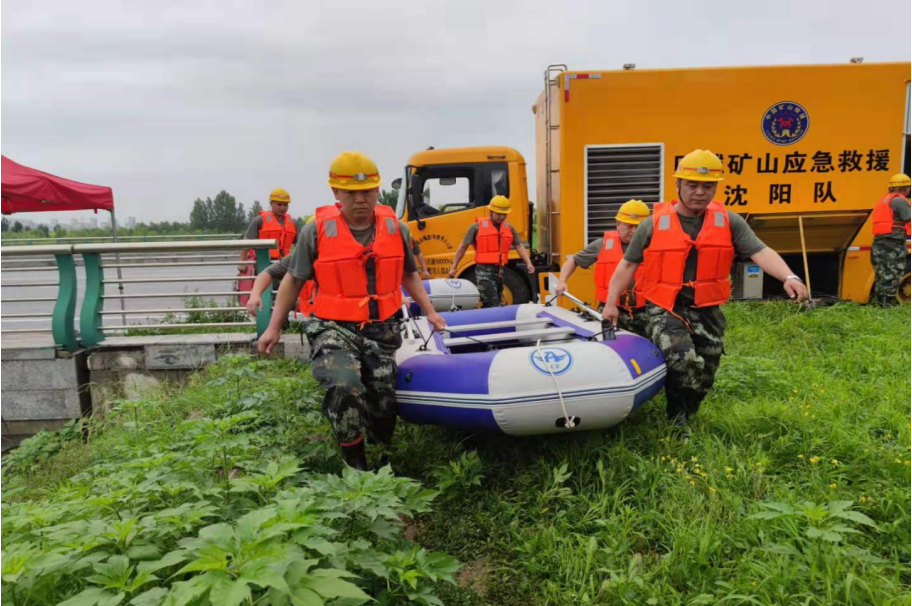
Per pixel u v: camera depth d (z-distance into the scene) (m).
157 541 2.06
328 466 3.62
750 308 7.95
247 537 1.65
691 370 3.83
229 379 5.30
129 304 13.77
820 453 3.53
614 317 4.04
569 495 3.18
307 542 1.71
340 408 3.26
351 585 1.60
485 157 8.88
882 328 6.64
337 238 3.34
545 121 9.02
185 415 4.91
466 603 2.49
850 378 5.06
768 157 8.12
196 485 2.48
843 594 2.25
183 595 1.44
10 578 1.66
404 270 3.76
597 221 8.19
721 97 8.01
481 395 3.46
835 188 8.20
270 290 6.56
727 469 3.18
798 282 3.56
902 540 2.63
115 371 6.57
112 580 1.70
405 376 3.74
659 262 3.82
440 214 8.95
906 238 7.96
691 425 4.02
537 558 2.75
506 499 3.32
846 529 2.41
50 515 2.08
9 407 6.44
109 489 2.66
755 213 8.17
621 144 8.04
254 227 8.02
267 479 2.25
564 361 3.52
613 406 3.48
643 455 3.62
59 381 6.40
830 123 8.09
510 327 5.50
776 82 8.00
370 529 2.31
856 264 8.61
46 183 10.75
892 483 3.07
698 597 2.29
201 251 6.42
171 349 6.52
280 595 1.55
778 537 2.63
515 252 8.89
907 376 4.86
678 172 3.71
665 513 2.93
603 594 2.45
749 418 3.94
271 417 4.13
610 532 2.81
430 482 3.61
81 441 5.49
